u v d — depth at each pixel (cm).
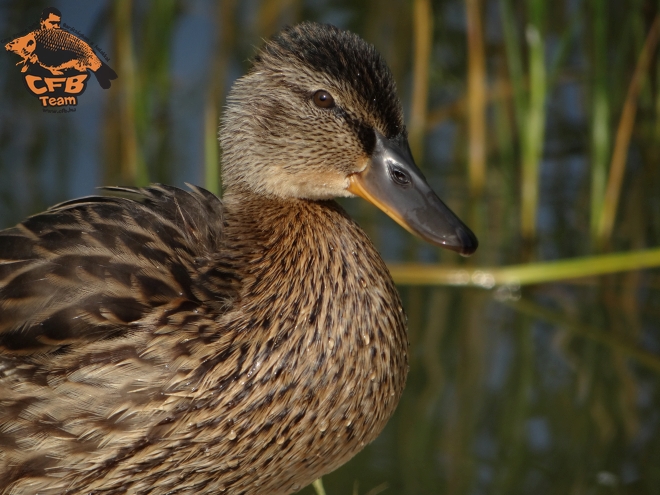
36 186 1341
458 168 1430
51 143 1413
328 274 719
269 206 760
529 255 1280
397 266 1225
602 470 977
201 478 694
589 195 1382
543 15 1262
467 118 1483
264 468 703
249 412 686
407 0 1551
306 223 740
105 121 1430
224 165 786
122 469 679
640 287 1225
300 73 753
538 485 954
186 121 1435
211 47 1534
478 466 977
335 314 711
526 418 1045
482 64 1357
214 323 686
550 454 997
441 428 1027
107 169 1384
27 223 719
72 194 1338
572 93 1502
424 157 1441
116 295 685
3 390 672
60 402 669
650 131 1470
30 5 1508
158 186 780
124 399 668
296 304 706
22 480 679
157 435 673
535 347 1134
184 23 1560
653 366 1111
